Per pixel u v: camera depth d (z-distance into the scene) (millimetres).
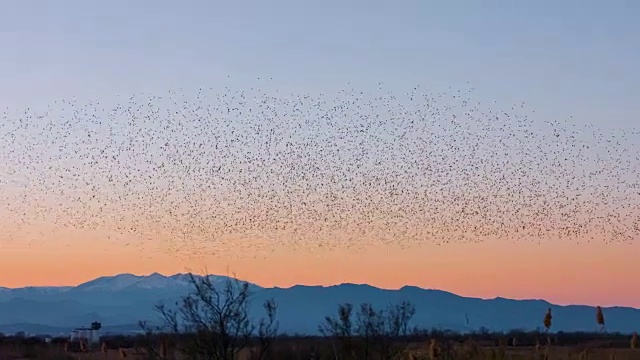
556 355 56844
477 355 53406
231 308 41438
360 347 51156
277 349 54781
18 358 88062
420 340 67062
